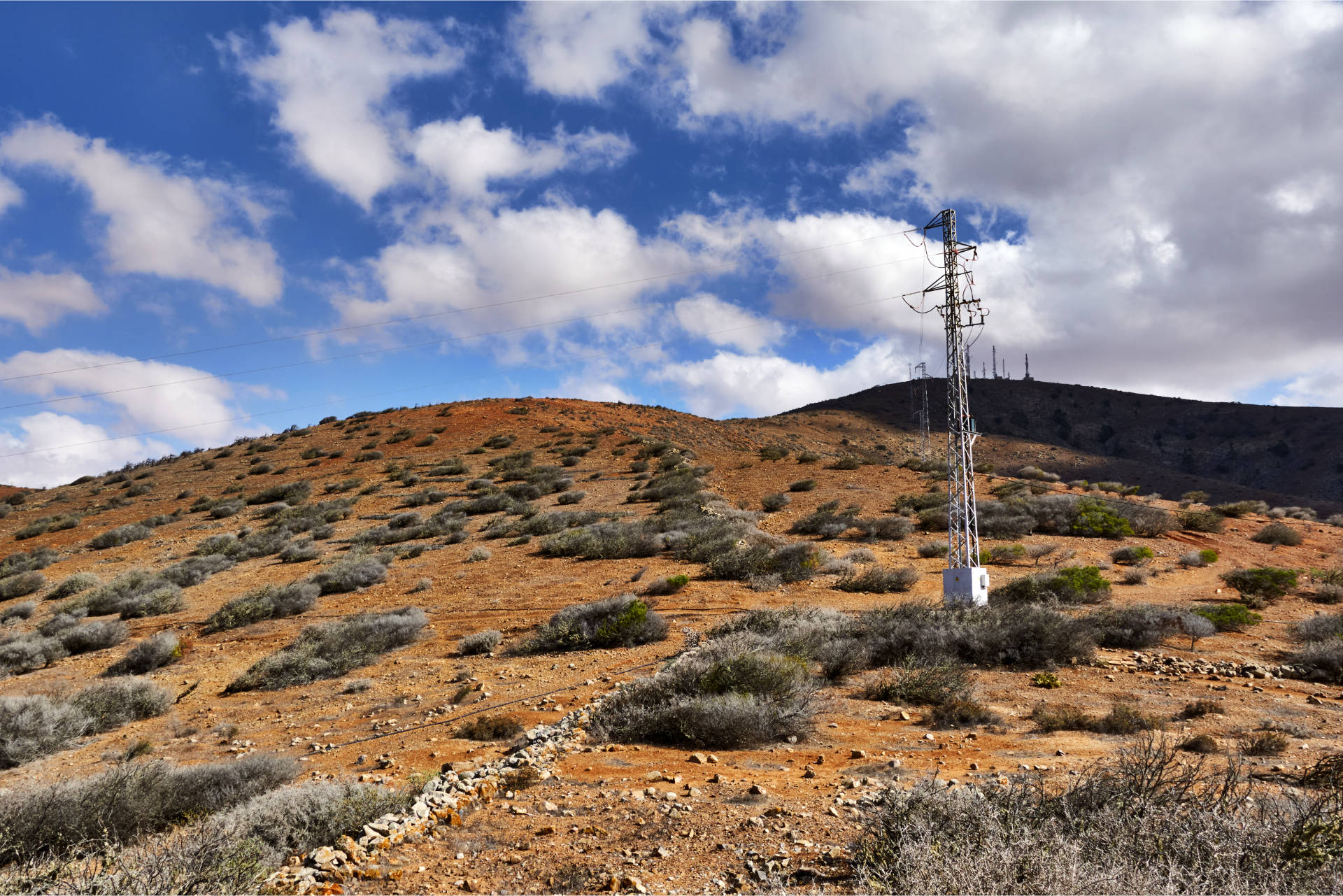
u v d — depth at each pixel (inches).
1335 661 554.6
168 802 334.0
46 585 1401.3
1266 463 5531.5
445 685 640.4
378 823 291.0
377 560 1286.9
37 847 275.1
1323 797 200.5
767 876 228.1
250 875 230.5
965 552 864.9
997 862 167.8
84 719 572.4
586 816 303.1
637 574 1095.6
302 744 500.1
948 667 539.5
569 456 2335.1
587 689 581.0
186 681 733.3
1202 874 163.0
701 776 354.3
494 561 1278.3
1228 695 500.1
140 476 2765.7
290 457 2662.4
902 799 226.2
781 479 1952.5
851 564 1112.2
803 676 508.4
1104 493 1851.6
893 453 5344.5
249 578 1280.8
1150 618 701.9
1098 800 203.6
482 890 235.1
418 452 2586.1
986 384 7190.0
